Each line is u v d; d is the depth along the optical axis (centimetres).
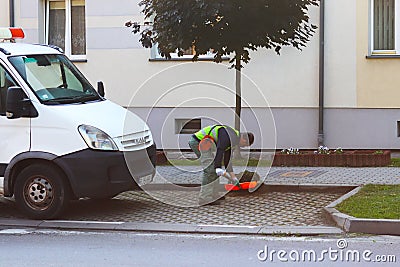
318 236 868
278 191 1148
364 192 1066
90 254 791
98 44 1652
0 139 977
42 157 957
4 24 1697
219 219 966
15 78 995
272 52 1562
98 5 1647
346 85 1543
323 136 1554
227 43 1155
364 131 1544
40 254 792
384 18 1557
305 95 1558
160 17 1126
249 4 1098
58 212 963
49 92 1006
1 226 947
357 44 1534
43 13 1708
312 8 1544
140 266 736
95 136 958
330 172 1274
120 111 1048
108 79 1652
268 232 883
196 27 1117
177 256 777
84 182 952
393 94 1527
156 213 1012
